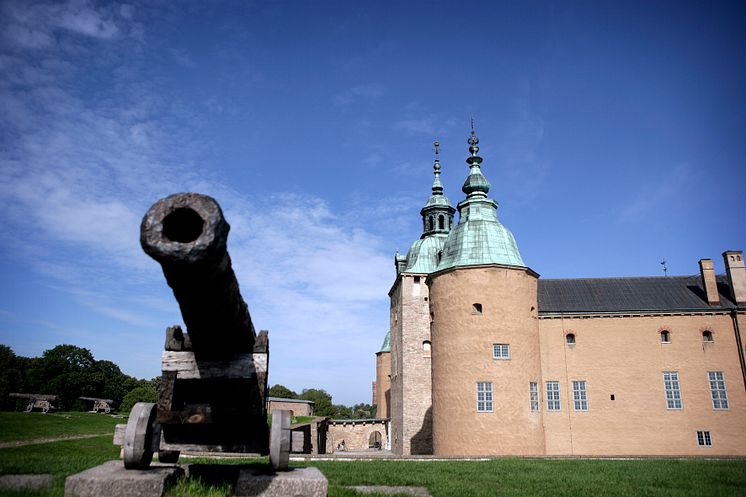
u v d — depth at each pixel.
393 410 51.69
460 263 32.84
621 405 35.12
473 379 30.56
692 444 34.25
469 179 37.81
